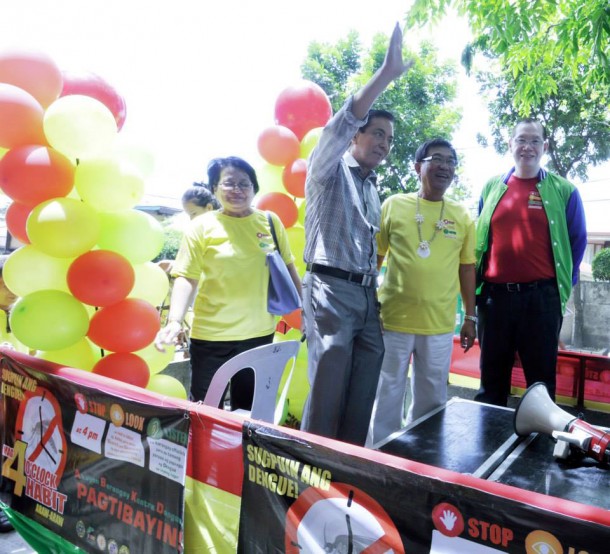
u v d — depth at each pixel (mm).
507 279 3141
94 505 1877
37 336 2561
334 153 2229
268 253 2871
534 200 3107
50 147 2617
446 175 2871
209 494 1583
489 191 3348
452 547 1154
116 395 1798
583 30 3480
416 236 2914
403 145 11641
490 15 3586
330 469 1327
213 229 2752
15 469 2217
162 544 1663
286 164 3721
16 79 2584
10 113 2459
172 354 3250
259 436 1451
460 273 3143
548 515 1030
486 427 2504
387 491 1239
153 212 13414
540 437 2361
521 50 4402
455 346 4332
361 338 2580
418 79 11711
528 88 4859
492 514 1100
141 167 2939
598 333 10336
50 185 2506
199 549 1614
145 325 2762
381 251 3096
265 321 2898
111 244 2775
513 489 1104
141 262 2922
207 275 2754
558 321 3105
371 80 2037
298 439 1382
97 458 1863
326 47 12586
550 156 9797
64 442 1987
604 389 3418
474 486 1131
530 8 3514
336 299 2412
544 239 3070
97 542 1873
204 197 4488
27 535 2141
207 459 1580
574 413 3504
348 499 1301
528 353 3141
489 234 3260
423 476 1189
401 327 2939
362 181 2615
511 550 1081
